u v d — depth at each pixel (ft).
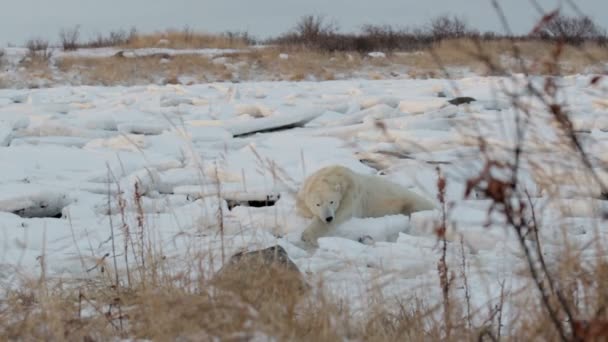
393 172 107.04
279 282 44.91
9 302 47.98
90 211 86.84
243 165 110.83
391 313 45.16
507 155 72.64
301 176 103.19
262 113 179.22
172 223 77.87
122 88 258.37
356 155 120.16
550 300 39.91
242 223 77.71
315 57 376.89
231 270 48.80
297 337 38.68
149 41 431.43
